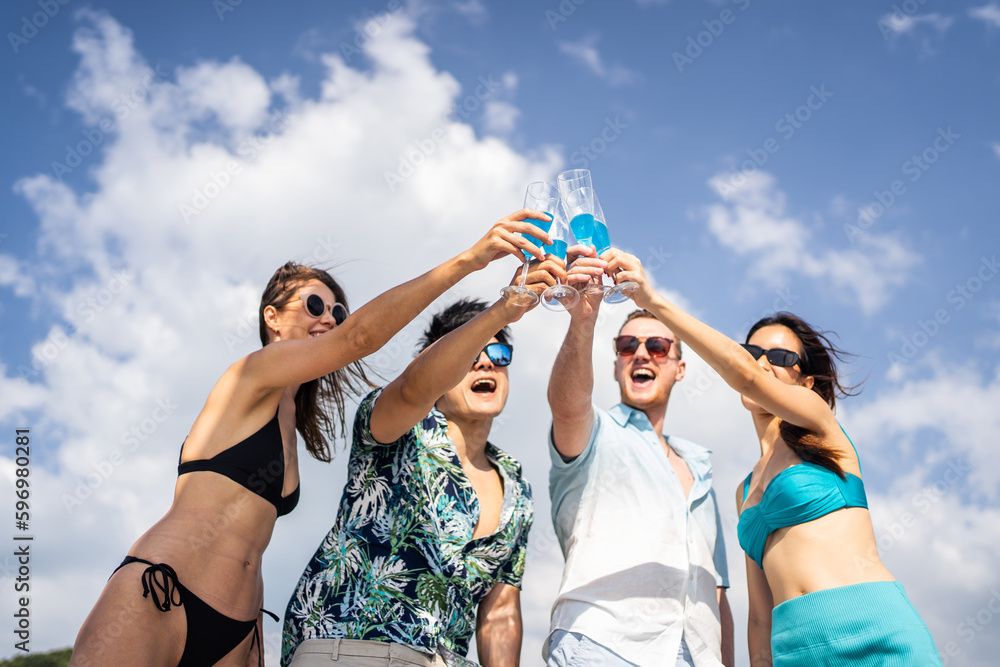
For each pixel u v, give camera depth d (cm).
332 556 178
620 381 241
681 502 216
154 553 159
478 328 170
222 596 164
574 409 205
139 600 154
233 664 168
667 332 241
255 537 171
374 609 173
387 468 184
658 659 198
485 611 204
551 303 177
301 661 169
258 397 172
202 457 169
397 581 176
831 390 215
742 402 210
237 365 173
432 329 222
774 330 215
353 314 167
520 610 205
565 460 218
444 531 184
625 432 224
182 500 167
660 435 240
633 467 217
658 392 237
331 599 174
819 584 180
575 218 185
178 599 159
